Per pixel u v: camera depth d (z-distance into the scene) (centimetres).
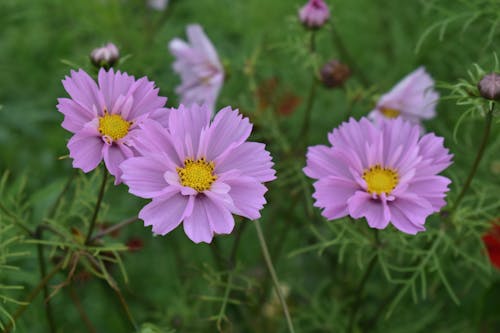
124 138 55
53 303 72
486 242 67
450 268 74
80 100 56
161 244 83
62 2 88
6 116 88
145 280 82
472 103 60
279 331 76
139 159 55
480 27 79
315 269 83
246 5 90
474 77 62
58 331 71
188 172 55
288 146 78
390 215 56
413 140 59
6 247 65
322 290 81
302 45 75
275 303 76
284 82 86
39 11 90
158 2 90
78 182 67
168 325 76
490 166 76
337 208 57
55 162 89
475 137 79
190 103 78
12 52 93
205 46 75
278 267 81
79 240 62
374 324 73
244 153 56
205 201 56
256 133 77
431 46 83
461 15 71
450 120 82
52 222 64
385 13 88
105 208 67
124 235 82
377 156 59
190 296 71
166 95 84
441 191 58
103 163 59
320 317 78
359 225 64
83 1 87
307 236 80
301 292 79
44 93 91
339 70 73
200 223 55
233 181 55
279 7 88
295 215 79
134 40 86
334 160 59
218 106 81
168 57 87
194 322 76
